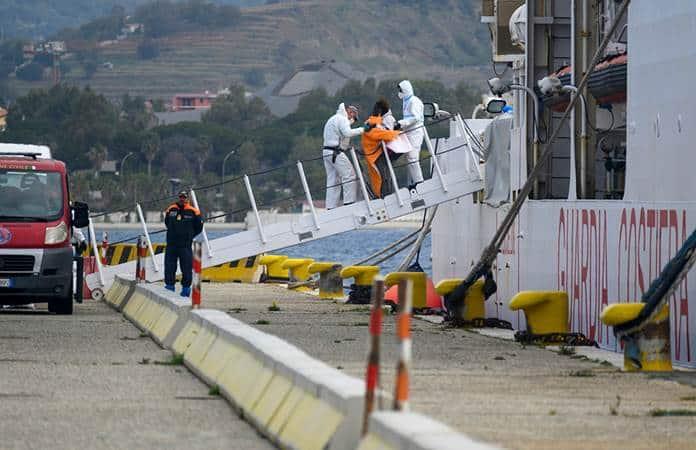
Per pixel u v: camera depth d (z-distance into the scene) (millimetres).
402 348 22609
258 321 58438
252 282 100000
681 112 42531
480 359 43125
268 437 28797
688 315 40688
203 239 71562
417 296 65875
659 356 39594
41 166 65500
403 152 72625
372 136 72500
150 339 50094
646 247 44688
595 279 49656
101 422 31000
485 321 56875
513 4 71625
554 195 61375
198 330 41438
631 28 46781
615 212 47625
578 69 55750
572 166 56094
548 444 27641
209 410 32688
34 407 33031
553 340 48312
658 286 39250
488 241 66312
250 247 71688
